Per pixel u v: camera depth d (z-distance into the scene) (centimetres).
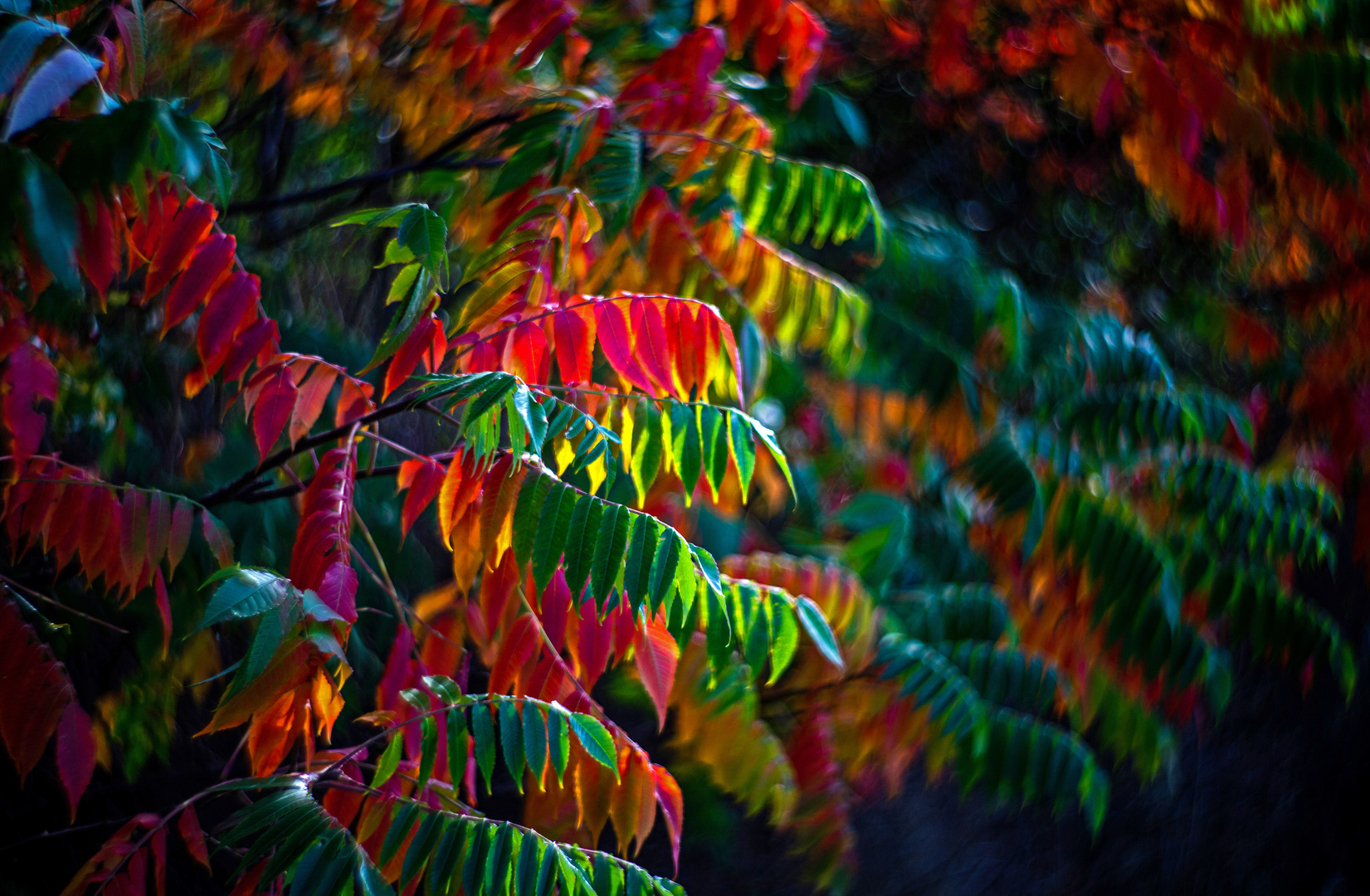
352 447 139
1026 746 248
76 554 190
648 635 155
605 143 192
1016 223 434
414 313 131
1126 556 254
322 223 284
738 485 231
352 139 311
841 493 345
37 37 95
